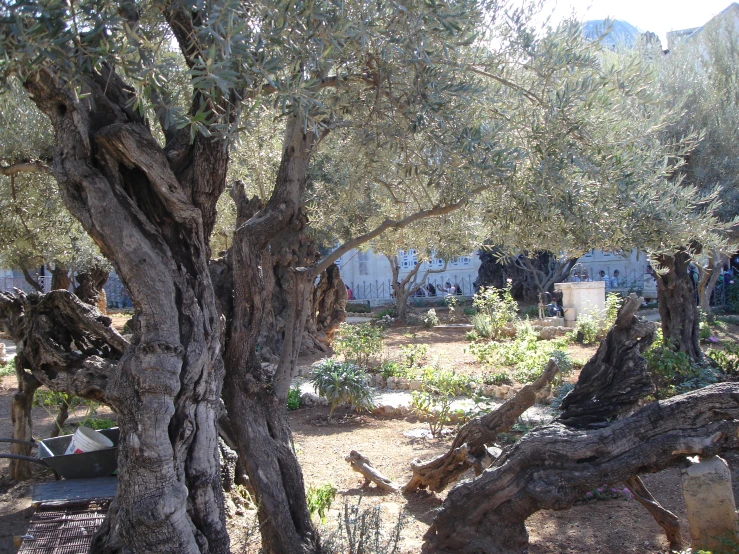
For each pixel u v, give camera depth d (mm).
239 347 4180
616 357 4227
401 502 5906
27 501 6223
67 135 3354
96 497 4516
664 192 5293
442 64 4336
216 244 18266
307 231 12578
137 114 3666
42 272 23234
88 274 14500
